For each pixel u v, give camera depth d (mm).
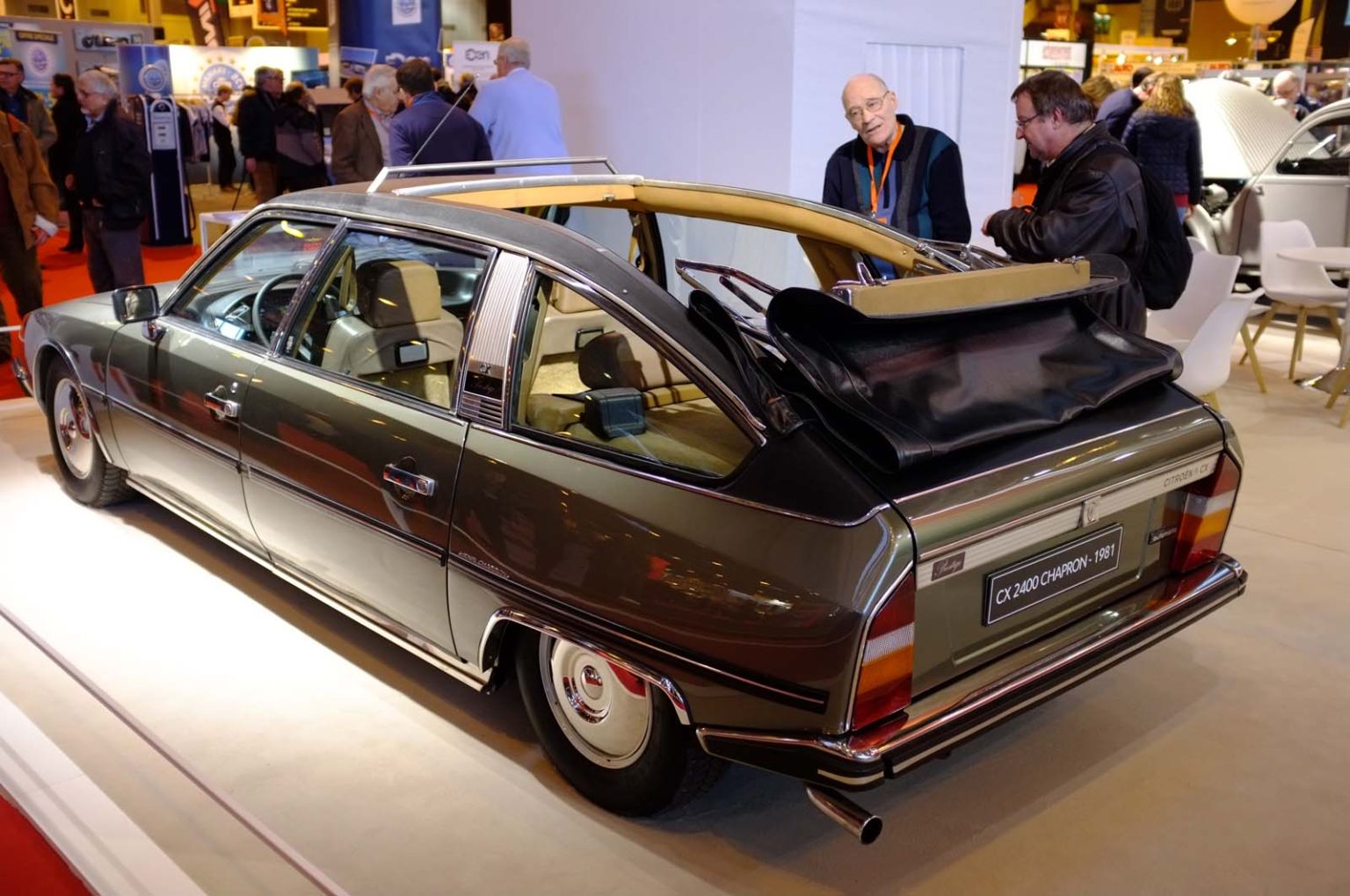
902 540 2168
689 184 3541
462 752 3025
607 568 2459
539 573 2588
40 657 3471
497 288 2762
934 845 2664
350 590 3219
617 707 2654
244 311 3578
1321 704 3318
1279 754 3057
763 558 2250
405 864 2570
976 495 2297
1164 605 2781
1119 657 2631
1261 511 4863
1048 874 2561
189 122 11805
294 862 2270
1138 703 3324
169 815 2736
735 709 2312
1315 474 5320
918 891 2502
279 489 3322
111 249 7254
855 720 2191
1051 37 14852
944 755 2320
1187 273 3920
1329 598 4016
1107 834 2709
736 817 2760
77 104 11055
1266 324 6902
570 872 2551
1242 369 7344
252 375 3396
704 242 3666
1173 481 2773
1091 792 2875
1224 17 15688
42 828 2660
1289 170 9000
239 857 2586
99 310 4371
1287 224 7090
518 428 2678
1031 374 2617
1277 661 3578
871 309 2391
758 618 2234
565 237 2758
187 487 3830
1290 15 13891
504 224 2867
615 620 2463
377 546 3016
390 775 2918
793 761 2236
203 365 3602
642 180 3615
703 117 6215
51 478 5031
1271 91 11539
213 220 6742
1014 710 2398
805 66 5750
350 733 3105
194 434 3658
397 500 2896
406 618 3037
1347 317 6441
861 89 4387
